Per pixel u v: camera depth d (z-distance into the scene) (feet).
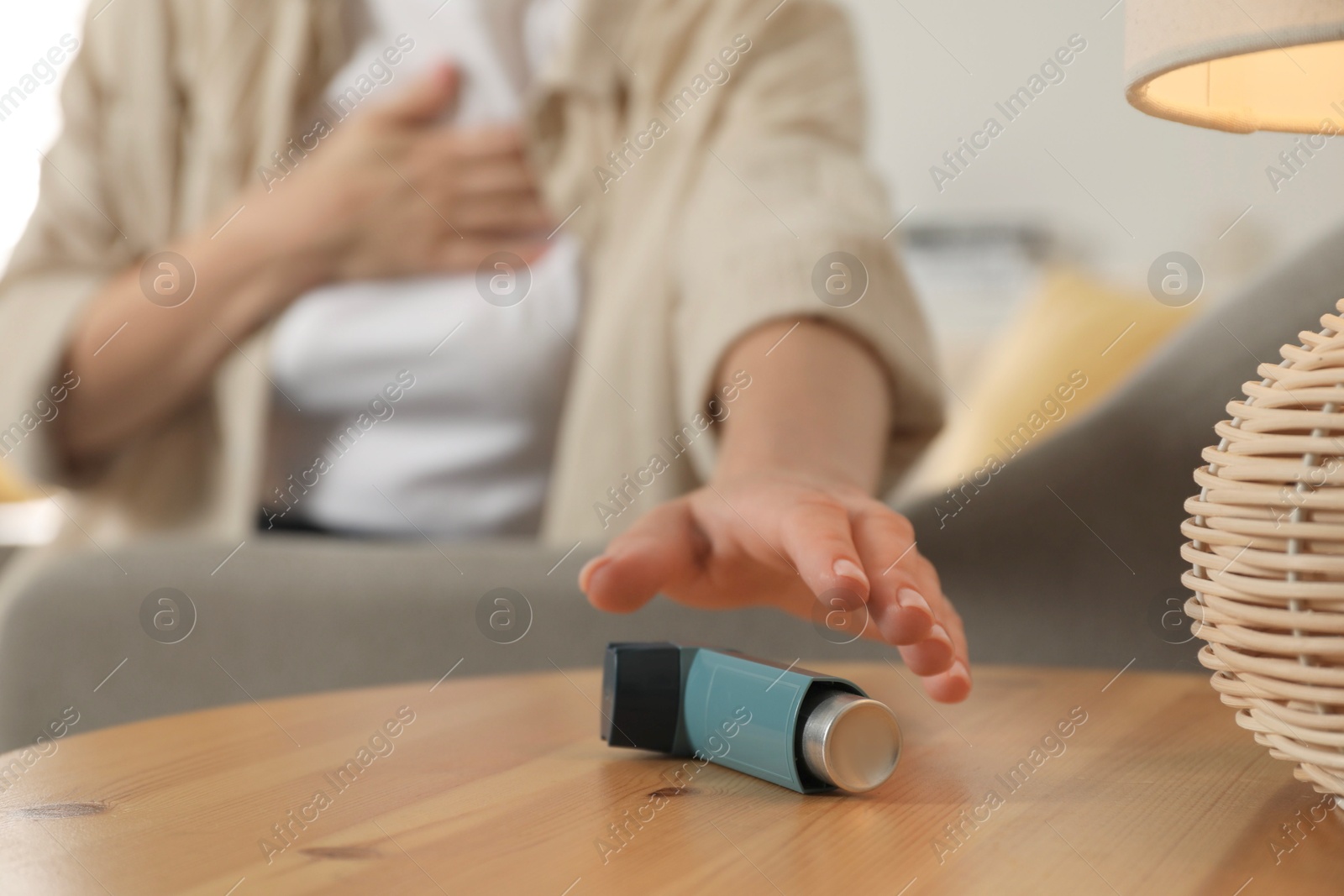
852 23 5.09
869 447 2.97
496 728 2.58
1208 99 2.39
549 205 5.28
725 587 2.56
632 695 2.41
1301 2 2.17
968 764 2.41
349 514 5.18
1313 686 2.15
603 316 4.80
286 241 5.16
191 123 5.57
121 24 5.54
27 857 2.17
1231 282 8.33
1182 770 2.38
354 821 2.24
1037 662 3.20
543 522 5.20
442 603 3.22
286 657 3.23
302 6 5.54
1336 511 2.12
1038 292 6.57
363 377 5.14
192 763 2.43
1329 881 2.10
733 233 3.59
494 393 5.16
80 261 5.48
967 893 2.08
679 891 2.09
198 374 5.15
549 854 2.16
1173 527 3.16
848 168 4.15
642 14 5.04
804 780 2.31
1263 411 2.17
